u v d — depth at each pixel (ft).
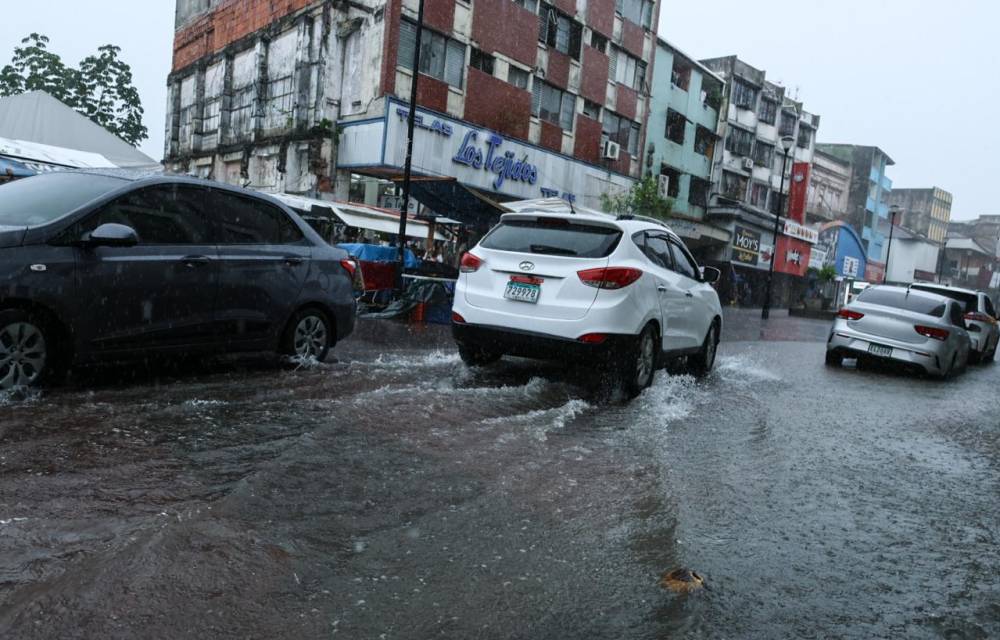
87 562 7.47
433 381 20.11
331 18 71.51
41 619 6.40
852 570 9.16
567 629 7.02
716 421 18.30
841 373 32.50
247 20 84.89
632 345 19.90
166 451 11.55
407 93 70.23
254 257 19.04
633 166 107.24
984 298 50.24
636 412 18.42
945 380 34.40
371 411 15.26
